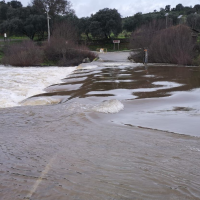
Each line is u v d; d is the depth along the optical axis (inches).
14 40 1689.2
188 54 664.4
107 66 625.0
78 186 80.5
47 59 967.6
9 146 117.9
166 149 114.3
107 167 94.7
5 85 310.2
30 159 101.9
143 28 988.6
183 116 174.4
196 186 81.1
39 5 1840.6
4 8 1972.2
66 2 1969.7
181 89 279.6
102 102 207.9
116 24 1911.9
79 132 141.0
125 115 178.9
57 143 122.3
